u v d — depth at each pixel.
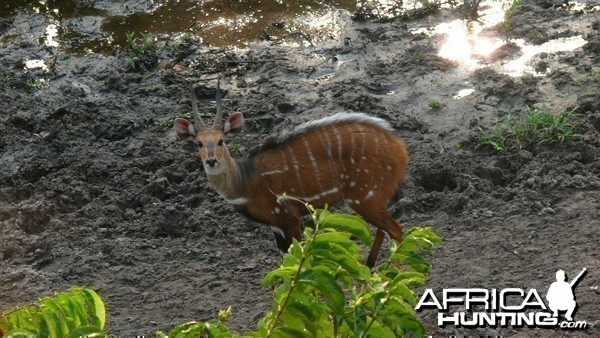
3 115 14.94
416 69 15.51
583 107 13.84
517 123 13.60
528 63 15.40
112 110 14.91
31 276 11.12
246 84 15.61
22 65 16.73
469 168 12.70
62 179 13.14
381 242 10.92
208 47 17.00
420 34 16.69
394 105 14.70
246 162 10.76
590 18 16.61
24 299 10.69
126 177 13.17
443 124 14.07
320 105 14.78
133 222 12.30
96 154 13.78
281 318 6.00
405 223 11.77
